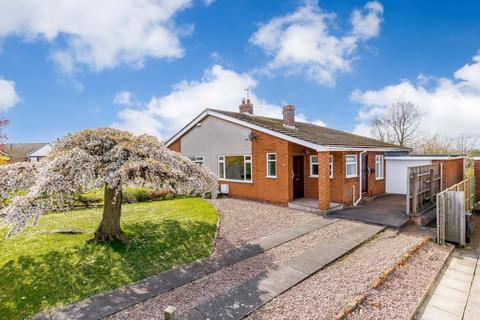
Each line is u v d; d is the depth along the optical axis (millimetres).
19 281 5078
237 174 14578
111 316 4148
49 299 4586
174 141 18672
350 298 4516
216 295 4699
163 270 5816
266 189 13023
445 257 6629
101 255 6246
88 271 5551
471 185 12531
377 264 5930
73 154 6105
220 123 15344
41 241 7027
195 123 16844
